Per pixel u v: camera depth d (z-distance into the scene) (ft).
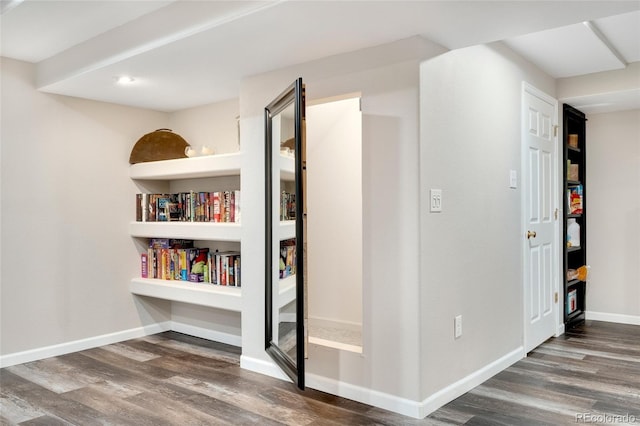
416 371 8.18
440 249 8.68
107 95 12.44
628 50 11.68
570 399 8.96
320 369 9.57
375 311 8.71
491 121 10.37
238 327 12.93
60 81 11.07
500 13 7.17
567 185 14.21
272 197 10.09
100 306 13.06
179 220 13.44
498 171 10.64
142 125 14.12
